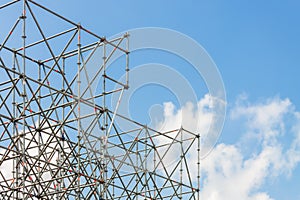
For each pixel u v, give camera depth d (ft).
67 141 97.71
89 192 95.66
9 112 91.86
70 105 90.99
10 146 94.17
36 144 98.37
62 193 94.12
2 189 100.37
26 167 90.94
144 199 107.04
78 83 85.46
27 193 84.58
